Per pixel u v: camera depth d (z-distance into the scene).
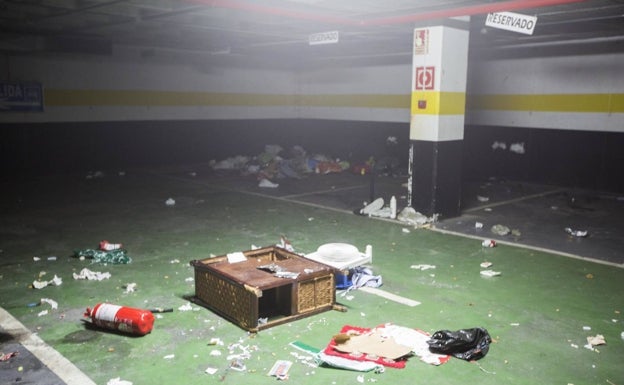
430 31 7.64
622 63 10.21
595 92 10.66
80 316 4.59
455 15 7.07
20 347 4.01
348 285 5.34
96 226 7.71
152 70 13.50
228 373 3.66
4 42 10.44
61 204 9.19
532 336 4.26
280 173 12.79
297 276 4.53
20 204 9.14
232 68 14.95
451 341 3.88
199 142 14.63
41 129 12.01
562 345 4.11
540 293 5.22
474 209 9.13
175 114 14.08
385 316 4.64
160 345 4.07
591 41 10.52
